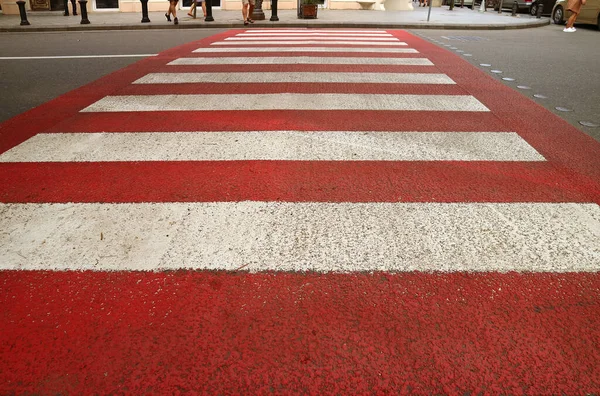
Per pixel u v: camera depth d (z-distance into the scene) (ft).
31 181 12.25
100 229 9.89
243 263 8.75
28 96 21.44
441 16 68.90
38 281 8.26
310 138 15.30
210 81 23.89
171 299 7.86
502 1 86.63
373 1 78.59
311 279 8.34
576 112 18.88
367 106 19.08
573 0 51.98
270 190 11.68
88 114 18.28
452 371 6.55
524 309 7.66
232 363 6.67
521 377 6.45
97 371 6.54
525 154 14.06
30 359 6.73
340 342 7.03
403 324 7.36
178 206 10.87
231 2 75.10
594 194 11.51
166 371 6.55
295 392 6.23
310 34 45.42
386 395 6.19
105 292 8.00
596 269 8.59
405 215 10.46
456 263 8.76
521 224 10.11
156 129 16.35
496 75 26.35
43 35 48.21
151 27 53.83
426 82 23.90
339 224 10.08
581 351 6.87
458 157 13.79
